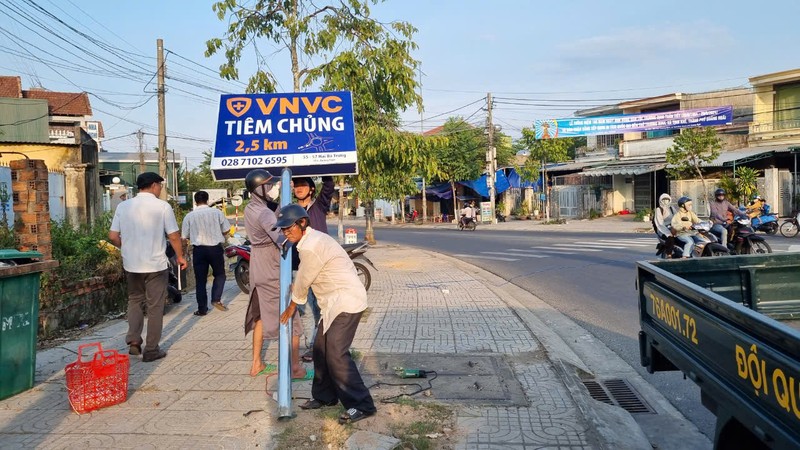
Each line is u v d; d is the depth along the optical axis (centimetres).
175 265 1017
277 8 1109
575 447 410
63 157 1730
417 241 2570
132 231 628
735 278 450
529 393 514
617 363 652
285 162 617
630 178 3466
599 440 420
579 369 617
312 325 822
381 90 1121
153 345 634
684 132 2488
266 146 621
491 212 3697
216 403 498
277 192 577
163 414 476
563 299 1026
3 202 956
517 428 441
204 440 425
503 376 562
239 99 636
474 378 557
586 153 3919
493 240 2364
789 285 453
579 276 1262
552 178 4003
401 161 1149
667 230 1209
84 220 1717
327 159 618
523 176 3684
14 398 520
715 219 1355
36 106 2614
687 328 336
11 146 1683
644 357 431
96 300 870
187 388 539
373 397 506
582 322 853
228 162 616
